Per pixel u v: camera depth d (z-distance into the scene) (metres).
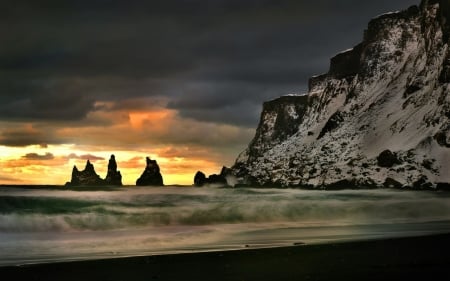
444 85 155.75
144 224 36.00
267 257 24.16
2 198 36.81
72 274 20.64
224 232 34.00
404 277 18.97
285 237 32.16
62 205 37.34
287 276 19.67
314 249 26.52
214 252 25.88
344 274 19.69
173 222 37.59
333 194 65.94
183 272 20.86
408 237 31.72
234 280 19.28
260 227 37.31
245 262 22.94
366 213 47.53
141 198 46.94
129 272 20.97
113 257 24.52
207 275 20.27
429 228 37.81
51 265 22.33
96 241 28.98
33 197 38.22
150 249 27.14
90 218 34.69
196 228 35.66
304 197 57.97
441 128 141.88
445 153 134.38
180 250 26.83
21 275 20.45
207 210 40.62
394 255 24.33
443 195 72.62
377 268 20.84
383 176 132.25
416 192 83.69
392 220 44.12
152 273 20.73
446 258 23.36
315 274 19.89
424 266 21.25
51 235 30.38
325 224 40.16
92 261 23.30
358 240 30.25
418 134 149.38
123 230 33.53
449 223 41.94
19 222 31.98
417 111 162.25
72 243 28.16
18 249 26.08
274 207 44.47
